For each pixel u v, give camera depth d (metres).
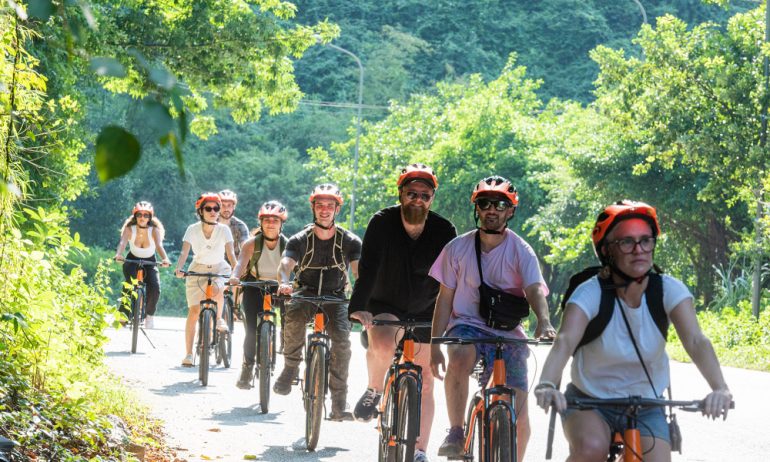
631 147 48.38
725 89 39.75
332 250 11.98
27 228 12.34
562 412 5.57
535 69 124.31
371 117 116.06
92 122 77.38
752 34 41.50
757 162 37.44
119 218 82.88
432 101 75.44
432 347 8.52
